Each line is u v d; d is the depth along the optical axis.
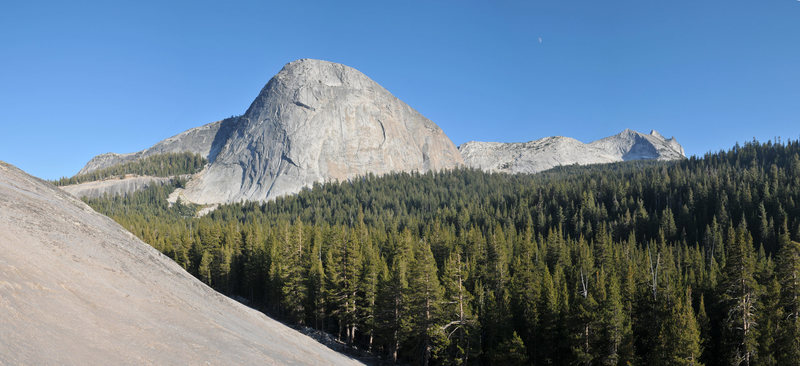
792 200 106.94
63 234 29.88
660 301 49.47
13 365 14.33
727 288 45.25
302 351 37.94
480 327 51.50
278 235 94.50
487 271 67.56
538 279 56.94
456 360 48.31
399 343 55.88
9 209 28.66
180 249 100.00
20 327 16.83
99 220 44.78
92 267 27.39
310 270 69.44
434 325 48.59
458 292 49.88
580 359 44.62
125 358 19.36
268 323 44.56
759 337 42.38
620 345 44.09
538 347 50.59
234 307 42.12
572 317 46.81
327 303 66.75
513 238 101.00
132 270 31.86
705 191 124.19
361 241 89.00
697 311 54.88
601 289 49.09
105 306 23.33
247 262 89.12
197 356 23.38
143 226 126.56
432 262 50.72
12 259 21.30
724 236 100.50
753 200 113.12
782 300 44.41
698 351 40.72
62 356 16.77
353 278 61.69
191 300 34.03
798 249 42.94
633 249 90.06
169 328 25.33
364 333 60.84
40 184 45.78
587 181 162.00
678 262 83.44
